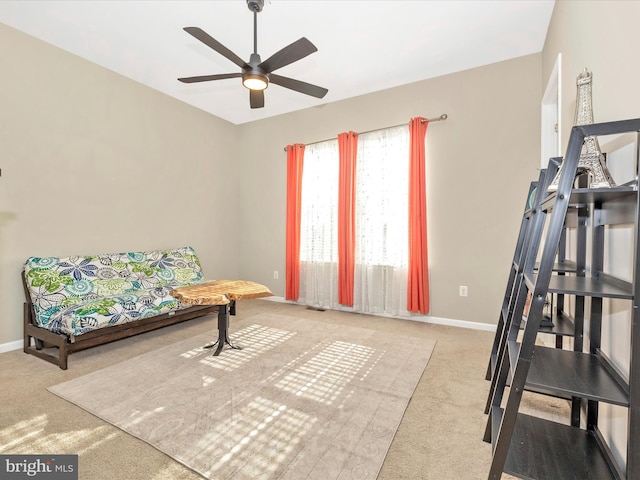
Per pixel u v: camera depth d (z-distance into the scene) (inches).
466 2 98.7
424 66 136.3
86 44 121.5
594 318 59.3
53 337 100.0
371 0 97.3
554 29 101.6
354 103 165.2
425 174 146.9
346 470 56.6
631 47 51.3
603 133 38.8
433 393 84.1
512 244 132.1
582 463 44.0
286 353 110.2
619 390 39.9
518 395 41.7
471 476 55.9
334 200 169.8
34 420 71.0
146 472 56.1
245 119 200.2
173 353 109.4
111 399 79.6
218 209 195.8
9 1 97.9
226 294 104.8
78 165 131.0
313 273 177.3
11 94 112.0
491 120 134.8
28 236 117.6
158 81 151.2
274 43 119.3
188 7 100.1
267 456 60.0
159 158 162.1
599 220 59.6
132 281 135.3
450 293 144.3
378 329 137.5
